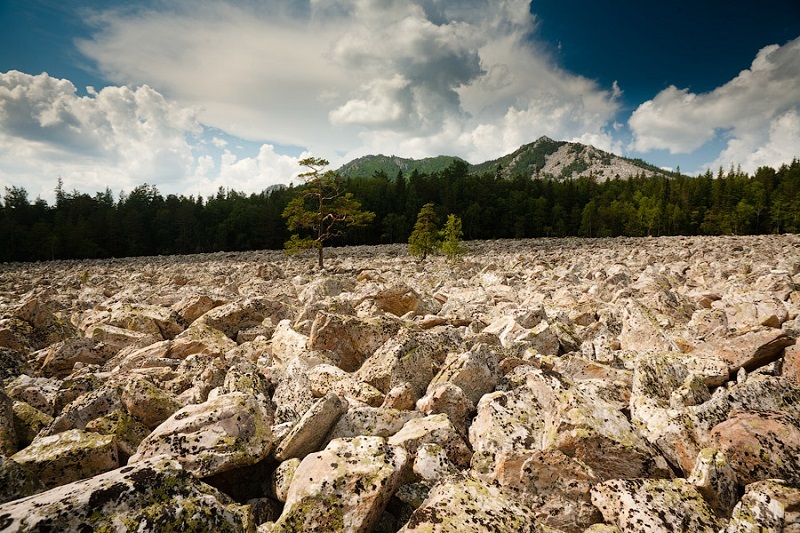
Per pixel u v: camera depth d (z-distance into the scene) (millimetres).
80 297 22844
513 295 18359
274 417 6887
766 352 7285
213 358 9297
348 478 4598
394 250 70125
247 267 44500
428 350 8945
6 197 120688
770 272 19719
